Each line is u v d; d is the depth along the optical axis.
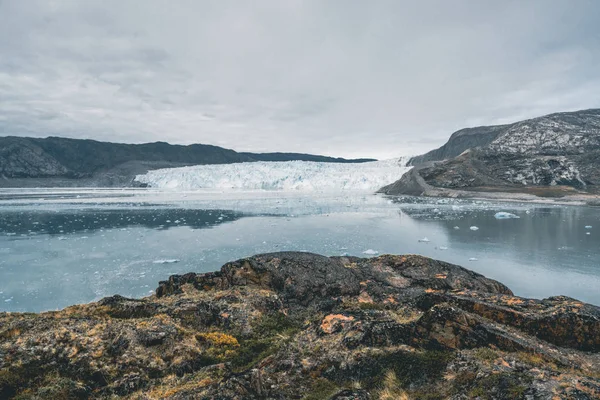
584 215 58.22
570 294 21.70
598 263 28.94
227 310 11.41
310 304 12.99
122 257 32.56
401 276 14.93
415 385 6.55
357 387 6.79
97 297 22.16
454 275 14.66
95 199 97.81
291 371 7.54
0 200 93.38
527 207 72.12
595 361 6.91
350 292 13.60
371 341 7.98
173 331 9.27
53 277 26.45
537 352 6.89
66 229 48.94
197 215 63.34
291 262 14.98
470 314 7.89
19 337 8.33
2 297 22.47
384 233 43.78
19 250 35.88
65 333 8.47
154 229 48.41
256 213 65.94
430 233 43.56
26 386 7.03
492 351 6.86
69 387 6.90
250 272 14.56
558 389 5.16
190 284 14.53
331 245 36.75
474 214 62.19
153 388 7.14
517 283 23.84
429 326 7.82
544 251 33.47
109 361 7.93
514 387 5.42
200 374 7.57
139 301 11.88
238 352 9.23
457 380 6.23
